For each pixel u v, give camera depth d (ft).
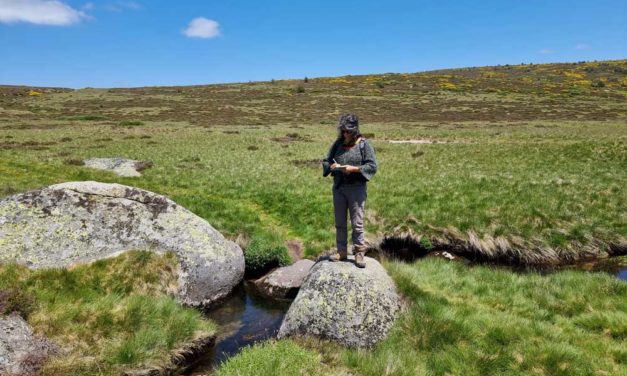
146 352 24.70
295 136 185.98
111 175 87.97
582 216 52.11
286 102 391.45
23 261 30.37
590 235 47.83
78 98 420.36
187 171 95.14
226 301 36.14
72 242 33.17
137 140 158.71
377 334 25.30
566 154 102.68
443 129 209.67
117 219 35.81
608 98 391.65
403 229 51.72
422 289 31.58
